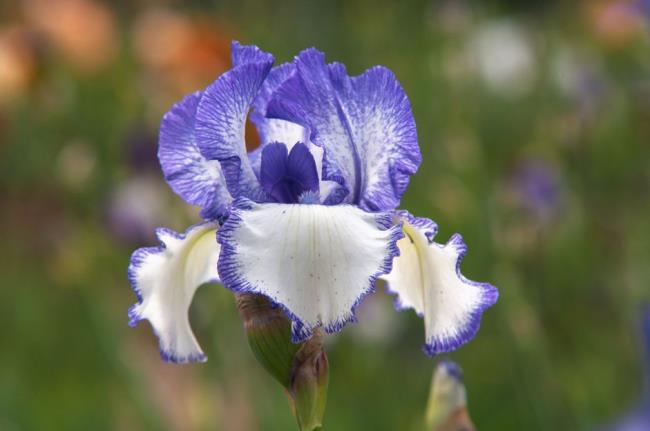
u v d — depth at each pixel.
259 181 0.75
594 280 1.55
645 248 1.54
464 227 1.33
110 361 1.33
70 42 2.02
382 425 1.28
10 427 1.33
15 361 1.60
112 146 1.99
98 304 1.41
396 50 2.11
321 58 0.75
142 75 2.04
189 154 0.76
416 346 1.45
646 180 1.84
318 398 0.74
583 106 1.90
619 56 2.35
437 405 0.84
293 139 0.77
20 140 2.04
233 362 1.24
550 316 1.51
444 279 0.73
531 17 2.85
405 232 0.74
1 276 1.82
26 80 1.95
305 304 0.69
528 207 1.56
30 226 1.91
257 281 0.70
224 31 1.88
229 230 0.70
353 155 0.75
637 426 0.99
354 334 1.40
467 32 2.22
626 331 1.40
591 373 1.33
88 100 2.13
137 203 1.65
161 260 0.74
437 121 1.78
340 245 0.70
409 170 0.74
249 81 0.75
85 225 1.85
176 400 1.38
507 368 1.27
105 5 2.49
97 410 1.41
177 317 0.74
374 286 0.70
